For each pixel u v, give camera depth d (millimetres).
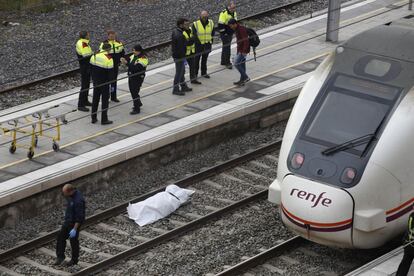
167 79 80438
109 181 65750
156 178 67438
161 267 55000
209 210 62594
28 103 75562
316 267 54875
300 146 52969
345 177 50781
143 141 67750
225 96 76375
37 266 55406
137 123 71125
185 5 102250
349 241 50844
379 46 55531
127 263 55531
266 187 66125
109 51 70375
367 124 52312
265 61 84750
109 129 70062
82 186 64125
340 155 51688
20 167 63594
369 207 50531
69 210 54281
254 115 75188
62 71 83250
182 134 69625
